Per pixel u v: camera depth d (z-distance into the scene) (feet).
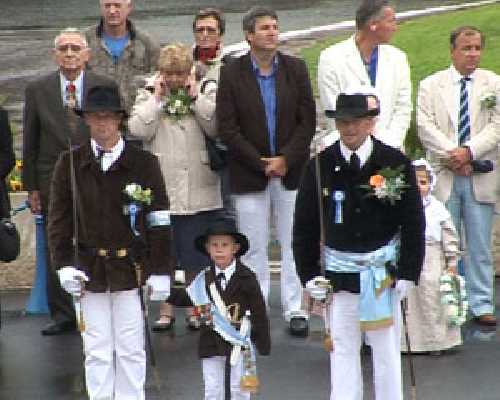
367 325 80.18
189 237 112.68
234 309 86.12
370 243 80.53
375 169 80.02
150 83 112.16
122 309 86.33
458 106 116.06
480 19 243.60
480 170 115.55
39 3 296.71
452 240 106.22
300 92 111.24
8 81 229.66
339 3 298.35
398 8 288.30
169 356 106.73
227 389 86.33
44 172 112.16
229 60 118.42
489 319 116.88
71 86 110.83
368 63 111.75
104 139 84.69
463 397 94.02
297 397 94.38
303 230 81.87
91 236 85.46
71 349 110.11
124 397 87.40
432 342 106.01
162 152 111.75
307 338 111.75
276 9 293.02
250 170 109.91
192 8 290.97
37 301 120.67
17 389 98.17
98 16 288.92
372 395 94.43
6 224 104.37
